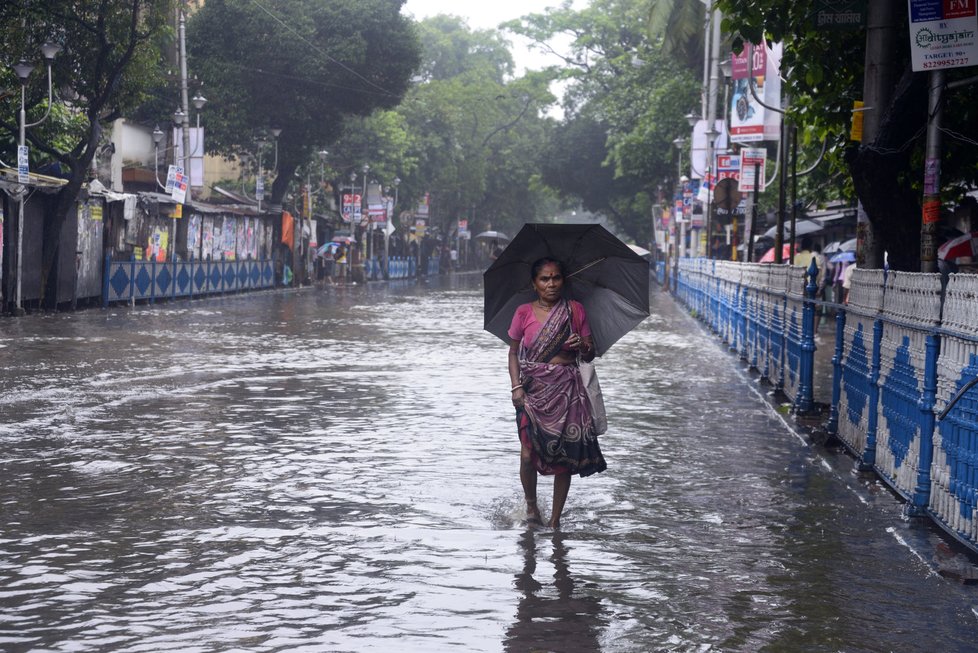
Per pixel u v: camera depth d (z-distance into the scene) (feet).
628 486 30.55
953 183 52.75
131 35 100.58
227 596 20.17
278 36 161.07
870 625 19.12
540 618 19.19
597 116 260.83
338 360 63.87
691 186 163.12
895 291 30.14
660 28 168.45
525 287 26.86
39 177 99.04
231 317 102.83
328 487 29.58
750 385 55.36
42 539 23.94
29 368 55.88
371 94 171.53
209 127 164.45
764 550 23.95
